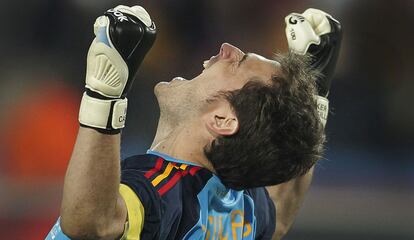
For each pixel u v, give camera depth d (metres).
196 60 27.19
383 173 26.23
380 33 28.66
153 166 8.05
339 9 28.52
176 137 8.34
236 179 8.27
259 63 8.28
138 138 25.23
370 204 24.38
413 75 28.38
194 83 8.41
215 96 8.16
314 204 23.89
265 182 8.36
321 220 23.55
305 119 8.27
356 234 23.56
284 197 10.05
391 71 28.41
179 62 26.98
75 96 26.86
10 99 26.27
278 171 8.29
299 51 10.09
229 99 8.09
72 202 6.77
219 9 27.34
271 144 8.10
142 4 27.19
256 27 27.53
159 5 27.16
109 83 6.84
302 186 10.11
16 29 27.06
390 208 24.36
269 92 8.06
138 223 7.22
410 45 28.55
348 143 27.08
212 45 27.36
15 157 24.66
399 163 26.70
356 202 24.36
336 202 24.12
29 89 26.67
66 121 25.95
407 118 27.69
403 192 25.36
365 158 26.69
